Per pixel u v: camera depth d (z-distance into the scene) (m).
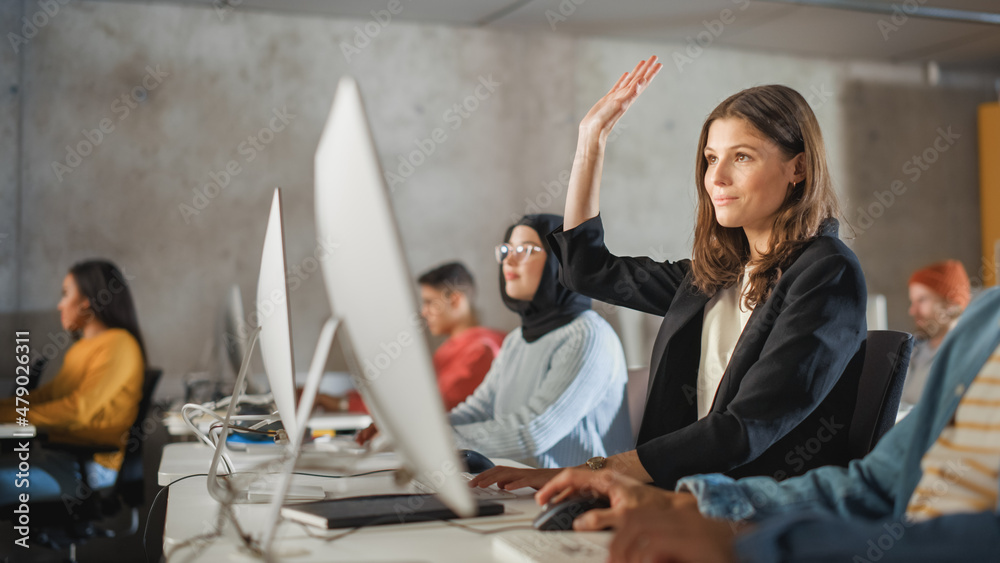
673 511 0.78
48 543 2.41
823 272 1.25
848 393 1.33
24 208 4.52
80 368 3.24
